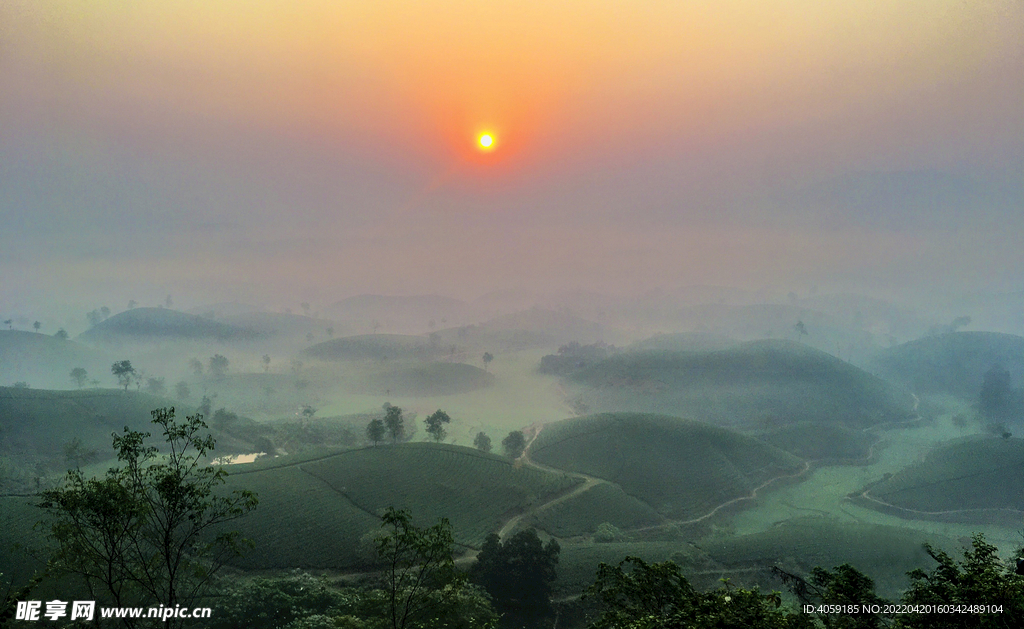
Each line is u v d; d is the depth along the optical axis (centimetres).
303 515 9831
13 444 13962
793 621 2370
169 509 2716
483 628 3900
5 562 7031
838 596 2534
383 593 3803
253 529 9094
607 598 2812
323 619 5297
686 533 11744
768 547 9512
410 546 3030
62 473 13225
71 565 2683
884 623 2439
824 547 9419
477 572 7631
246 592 6197
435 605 3347
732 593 2438
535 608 7312
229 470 12012
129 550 2825
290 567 8375
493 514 11294
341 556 8750
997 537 11306
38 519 8100
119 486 2611
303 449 16325
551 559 7700
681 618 2342
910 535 9612
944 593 2300
